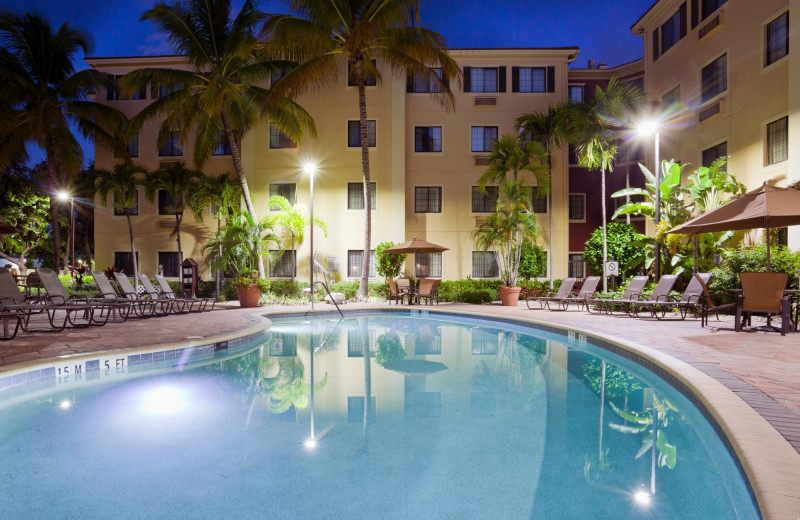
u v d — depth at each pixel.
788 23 14.35
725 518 2.59
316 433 4.08
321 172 22.58
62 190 24.81
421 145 23.36
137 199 23.64
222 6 19.38
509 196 19.12
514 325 12.33
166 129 19.67
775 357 6.32
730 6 16.81
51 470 3.30
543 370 6.77
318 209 22.52
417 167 23.23
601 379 6.22
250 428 4.20
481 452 3.66
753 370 5.45
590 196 25.19
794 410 3.86
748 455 2.90
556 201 23.05
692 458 3.53
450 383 5.94
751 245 14.45
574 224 25.11
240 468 3.34
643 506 2.76
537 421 4.42
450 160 23.25
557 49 22.86
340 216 22.50
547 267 22.92
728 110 16.97
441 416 4.57
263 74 19.69
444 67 18.02
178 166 21.78
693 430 4.19
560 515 2.65
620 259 20.05
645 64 22.61
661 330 9.48
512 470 3.32
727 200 15.20
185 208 23.42
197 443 3.83
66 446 3.77
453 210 23.17
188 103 18.92
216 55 19.48
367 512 2.71
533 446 3.78
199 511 2.71
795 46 13.86
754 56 15.70
